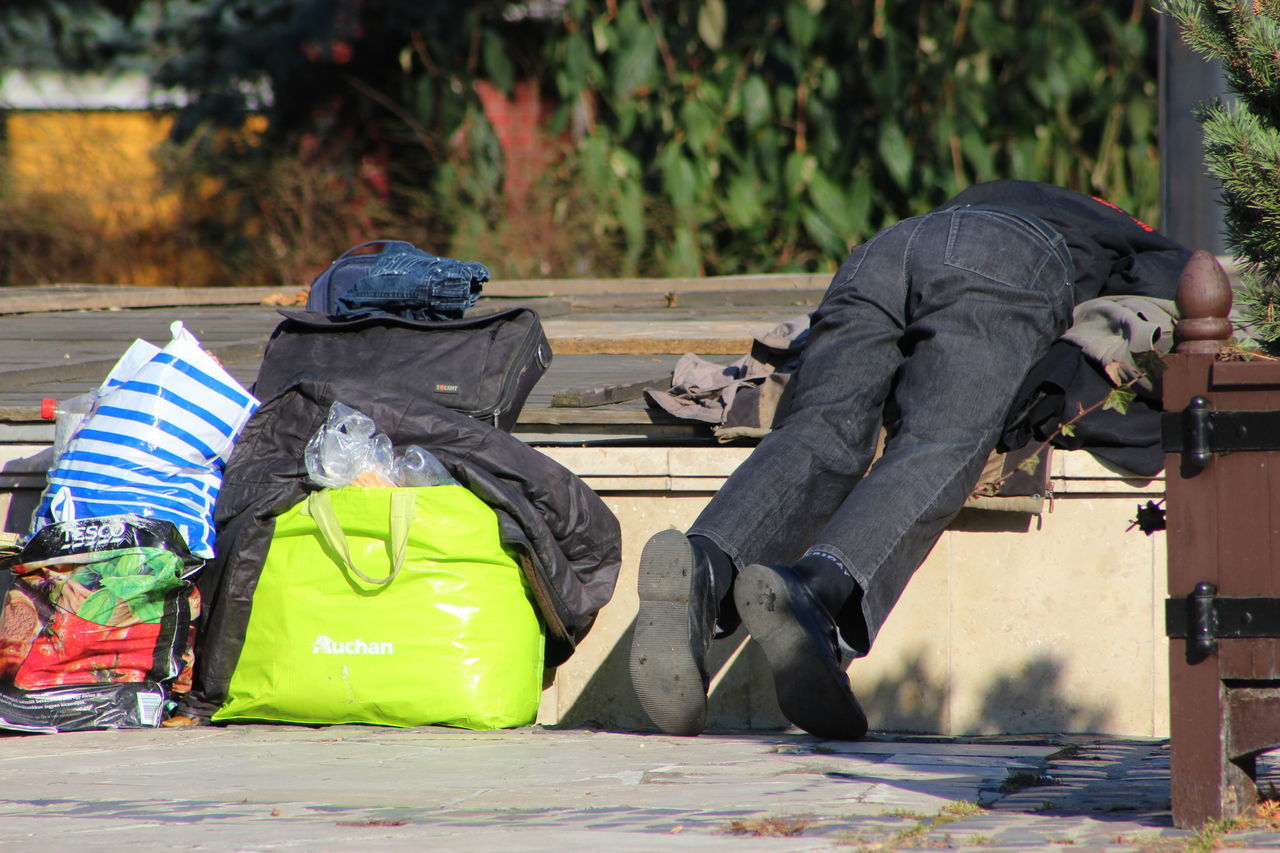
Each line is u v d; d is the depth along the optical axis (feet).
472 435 57.98
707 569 49.49
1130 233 62.13
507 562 56.95
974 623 58.08
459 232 195.11
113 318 109.09
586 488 58.70
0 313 110.73
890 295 57.00
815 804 38.17
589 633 61.00
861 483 52.60
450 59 213.46
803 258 194.49
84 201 213.46
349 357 63.00
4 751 50.88
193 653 58.90
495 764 46.09
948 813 36.91
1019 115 192.65
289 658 56.44
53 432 68.23
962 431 53.47
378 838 34.06
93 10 241.96
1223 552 35.70
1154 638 56.95
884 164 193.88
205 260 214.28
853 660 58.70
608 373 75.97
